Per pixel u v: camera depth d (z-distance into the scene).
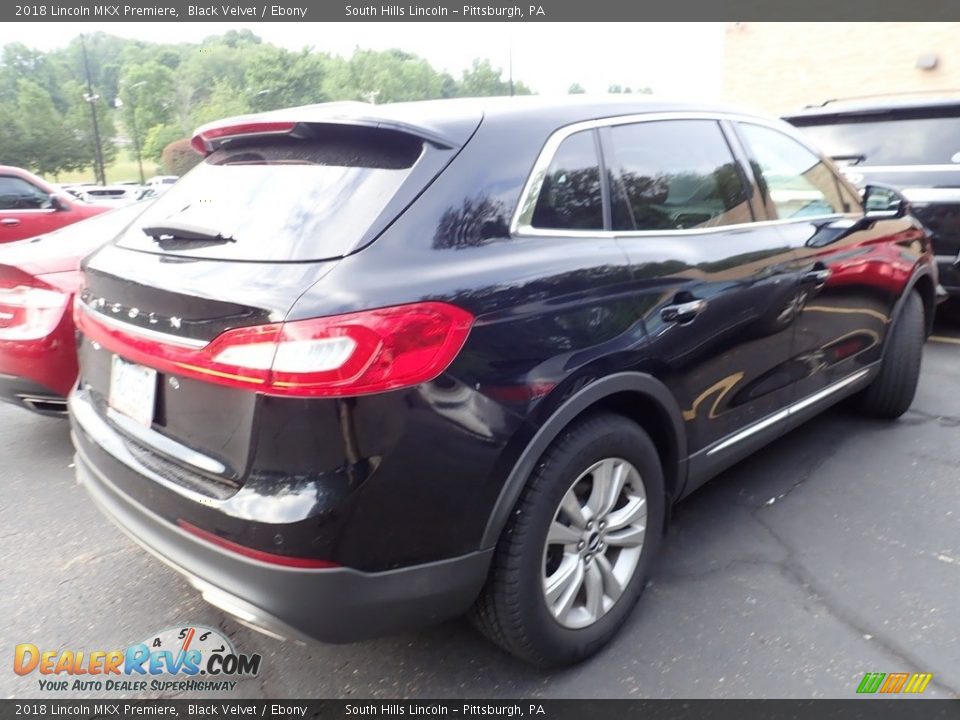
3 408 5.04
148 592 2.97
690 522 3.38
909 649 2.54
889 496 3.56
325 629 1.96
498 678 2.47
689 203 2.87
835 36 16.91
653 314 2.52
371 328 1.86
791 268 3.18
